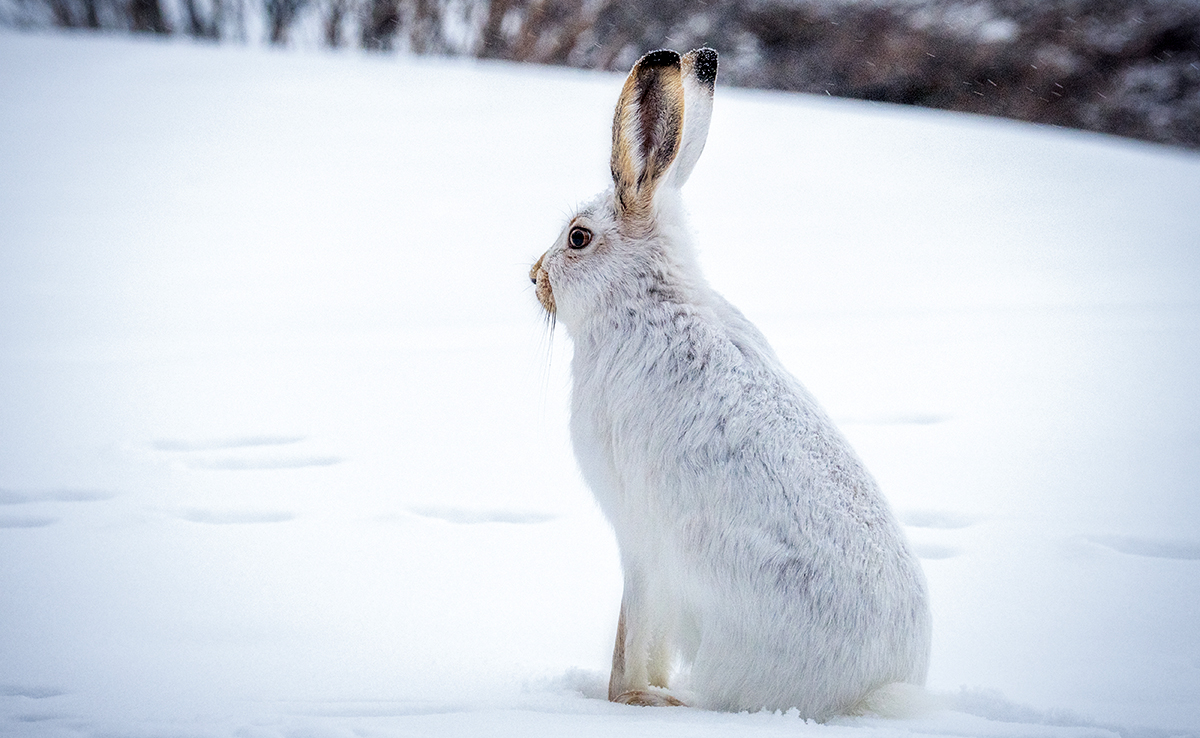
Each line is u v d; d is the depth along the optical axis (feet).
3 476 45.16
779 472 26.32
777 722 24.76
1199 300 73.15
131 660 29.86
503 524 41.45
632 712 26.05
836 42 173.27
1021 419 50.78
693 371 27.78
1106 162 115.24
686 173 31.89
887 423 50.52
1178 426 49.57
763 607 26.08
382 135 117.08
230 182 102.94
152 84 133.69
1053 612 33.06
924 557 37.60
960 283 77.30
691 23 175.63
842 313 69.21
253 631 32.09
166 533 39.88
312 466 47.14
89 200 98.12
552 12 174.09
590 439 29.45
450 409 54.19
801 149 115.14
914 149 117.08
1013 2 180.96
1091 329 65.82
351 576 36.45
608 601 34.78
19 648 30.71
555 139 115.85
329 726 23.57
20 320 69.92
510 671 29.50
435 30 173.06
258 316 70.95
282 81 136.77
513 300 73.97
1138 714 25.85
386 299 74.23
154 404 54.70
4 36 151.74
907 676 26.40
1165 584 34.94
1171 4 177.06
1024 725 24.44
